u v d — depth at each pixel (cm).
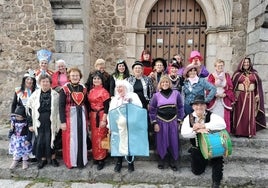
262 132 423
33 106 321
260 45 499
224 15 581
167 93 327
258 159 347
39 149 321
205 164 312
